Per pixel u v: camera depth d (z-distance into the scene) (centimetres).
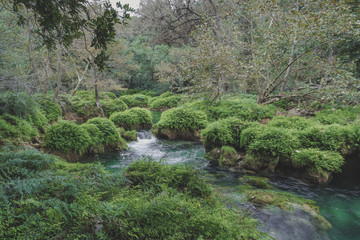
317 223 342
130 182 323
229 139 696
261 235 256
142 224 199
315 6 722
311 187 498
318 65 905
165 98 2134
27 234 158
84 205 206
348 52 874
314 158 509
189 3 2084
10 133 557
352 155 562
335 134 560
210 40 959
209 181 524
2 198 188
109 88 1648
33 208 192
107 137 803
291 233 305
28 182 225
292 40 773
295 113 956
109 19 190
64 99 1287
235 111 993
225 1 1262
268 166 573
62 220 184
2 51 592
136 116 1206
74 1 184
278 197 409
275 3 767
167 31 2319
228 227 230
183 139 997
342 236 320
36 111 760
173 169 379
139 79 3127
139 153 795
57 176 262
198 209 251
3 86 602
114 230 190
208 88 997
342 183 521
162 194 269
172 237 191
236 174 578
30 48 487
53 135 656
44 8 186
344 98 752
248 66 889
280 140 580
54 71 1443
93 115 1412
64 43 219
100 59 198
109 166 646
